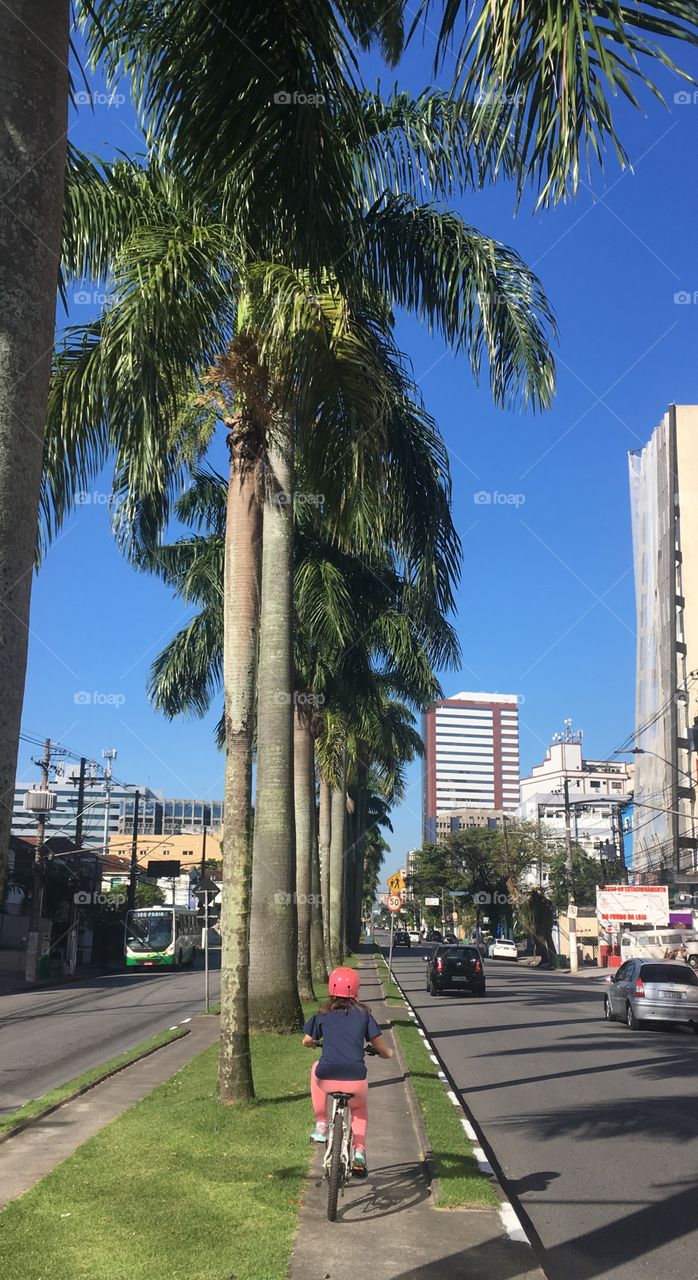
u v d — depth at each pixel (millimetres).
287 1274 5352
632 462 94625
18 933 50812
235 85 7047
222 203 10516
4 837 3904
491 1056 16453
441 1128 9195
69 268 12086
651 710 83812
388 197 13133
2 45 4461
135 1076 12703
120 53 8867
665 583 80062
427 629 16766
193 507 24125
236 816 10711
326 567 22578
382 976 36625
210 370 10898
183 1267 5379
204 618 24953
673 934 52500
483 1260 5785
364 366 9961
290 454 16281
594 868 89438
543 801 136625
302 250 8047
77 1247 5691
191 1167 7531
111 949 55812
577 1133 10195
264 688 17531
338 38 6953
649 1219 7242
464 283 12555
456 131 11336
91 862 63438
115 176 12461
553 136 5172
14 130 4418
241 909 10570
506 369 12094
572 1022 23359
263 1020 16766
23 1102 12125
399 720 40406
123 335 10047
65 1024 22891
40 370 4375
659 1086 13234
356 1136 7082
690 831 68062
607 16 5020
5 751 3959
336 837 40312
